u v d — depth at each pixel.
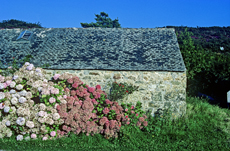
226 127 10.14
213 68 16.28
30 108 8.87
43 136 8.92
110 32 14.38
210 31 39.16
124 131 8.84
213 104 14.02
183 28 41.88
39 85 9.22
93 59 11.78
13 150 7.49
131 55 12.07
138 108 10.28
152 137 9.16
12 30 15.20
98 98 10.17
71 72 11.30
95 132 9.25
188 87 16.34
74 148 7.91
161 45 12.79
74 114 9.28
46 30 14.96
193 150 8.07
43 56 12.19
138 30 14.46
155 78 10.97
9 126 8.96
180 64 11.11
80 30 14.75
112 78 11.16
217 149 8.15
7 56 12.37
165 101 10.95
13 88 9.37
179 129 9.81
